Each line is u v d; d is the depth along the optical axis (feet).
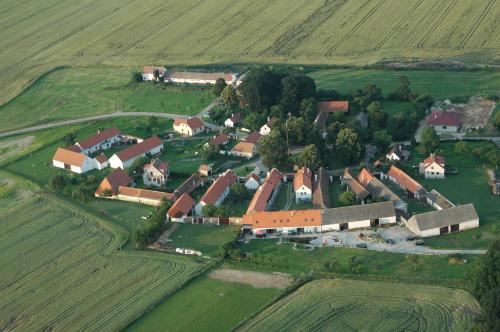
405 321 645.92
